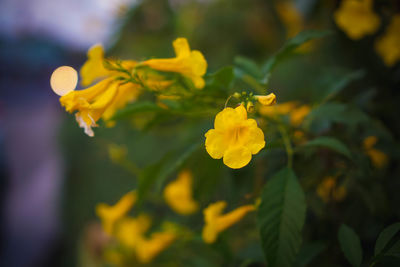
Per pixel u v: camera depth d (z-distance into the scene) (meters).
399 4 0.54
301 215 0.38
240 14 0.84
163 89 0.41
